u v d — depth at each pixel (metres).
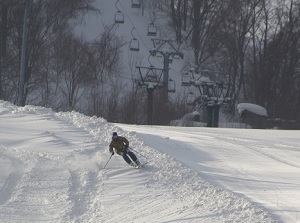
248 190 51.38
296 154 80.00
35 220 43.22
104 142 74.75
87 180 55.16
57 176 56.62
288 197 48.19
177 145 80.62
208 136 99.12
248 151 80.56
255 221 38.66
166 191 49.88
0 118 93.75
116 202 47.31
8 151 67.81
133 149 69.12
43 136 77.88
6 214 44.38
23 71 146.12
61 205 47.12
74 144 72.88
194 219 40.41
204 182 52.91
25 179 55.09
